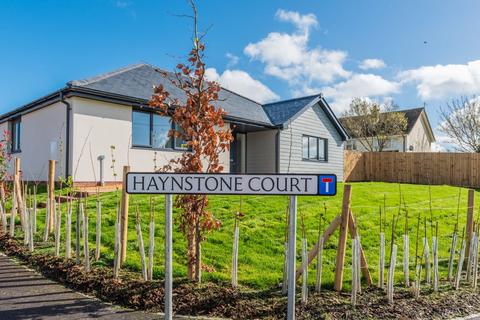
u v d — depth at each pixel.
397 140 31.78
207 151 4.78
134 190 3.06
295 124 17.52
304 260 4.30
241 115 15.45
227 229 6.85
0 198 8.90
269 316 3.96
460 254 5.00
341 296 4.47
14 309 4.02
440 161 19.88
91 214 7.68
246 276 4.97
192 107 4.84
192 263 4.78
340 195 10.90
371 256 6.02
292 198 2.94
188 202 4.79
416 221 8.08
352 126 32.81
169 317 3.05
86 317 3.87
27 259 5.74
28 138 14.22
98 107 11.89
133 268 5.16
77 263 5.34
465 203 10.76
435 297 4.59
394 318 3.99
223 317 3.96
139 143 12.91
